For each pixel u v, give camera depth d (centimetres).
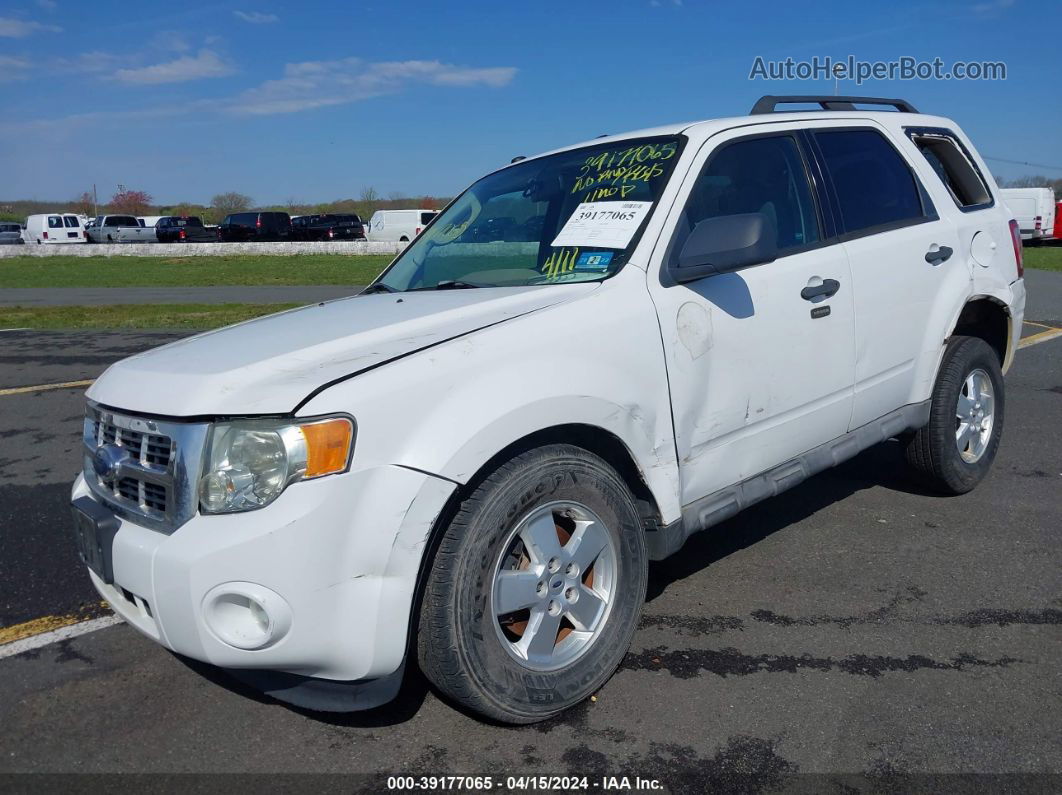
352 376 264
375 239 4762
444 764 278
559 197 390
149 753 288
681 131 383
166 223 5034
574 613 306
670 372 327
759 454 369
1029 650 339
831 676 323
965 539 448
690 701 309
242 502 253
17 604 400
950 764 271
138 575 262
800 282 379
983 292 475
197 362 292
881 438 437
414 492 258
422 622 272
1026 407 724
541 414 284
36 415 748
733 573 414
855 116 452
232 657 254
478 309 312
